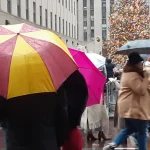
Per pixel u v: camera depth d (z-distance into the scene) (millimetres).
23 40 3844
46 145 3898
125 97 6469
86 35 99938
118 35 44719
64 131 4117
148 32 44250
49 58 3764
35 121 3895
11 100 3842
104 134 9469
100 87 6031
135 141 7840
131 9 44938
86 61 6105
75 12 66438
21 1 35656
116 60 44156
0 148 8031
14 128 3920
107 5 98562
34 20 40281
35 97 3854
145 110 6445
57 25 51281
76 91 4383
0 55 3689
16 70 3611
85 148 7980
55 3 50281
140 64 6422
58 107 4047
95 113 8734
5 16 30672
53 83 3668
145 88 6289
